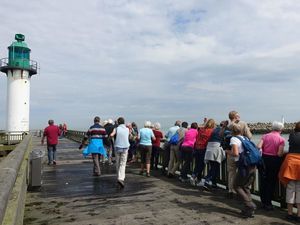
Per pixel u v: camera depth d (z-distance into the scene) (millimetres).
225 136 5246
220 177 6086
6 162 3391
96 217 4281
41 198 5328
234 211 4523
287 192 4117
